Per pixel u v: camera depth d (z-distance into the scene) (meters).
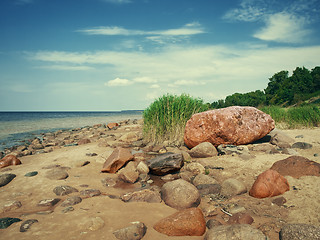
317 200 3.26
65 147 9.46
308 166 4.21
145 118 9.51
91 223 2.81
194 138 6.81
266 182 3.72
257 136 6.69
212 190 4.11
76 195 3.97
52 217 3.05
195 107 8.72
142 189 4.31
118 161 5.47
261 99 59.84
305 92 41.91
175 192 3.59
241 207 3.40
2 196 3.93
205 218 3.21
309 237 2.41
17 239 2.51
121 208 3.39
